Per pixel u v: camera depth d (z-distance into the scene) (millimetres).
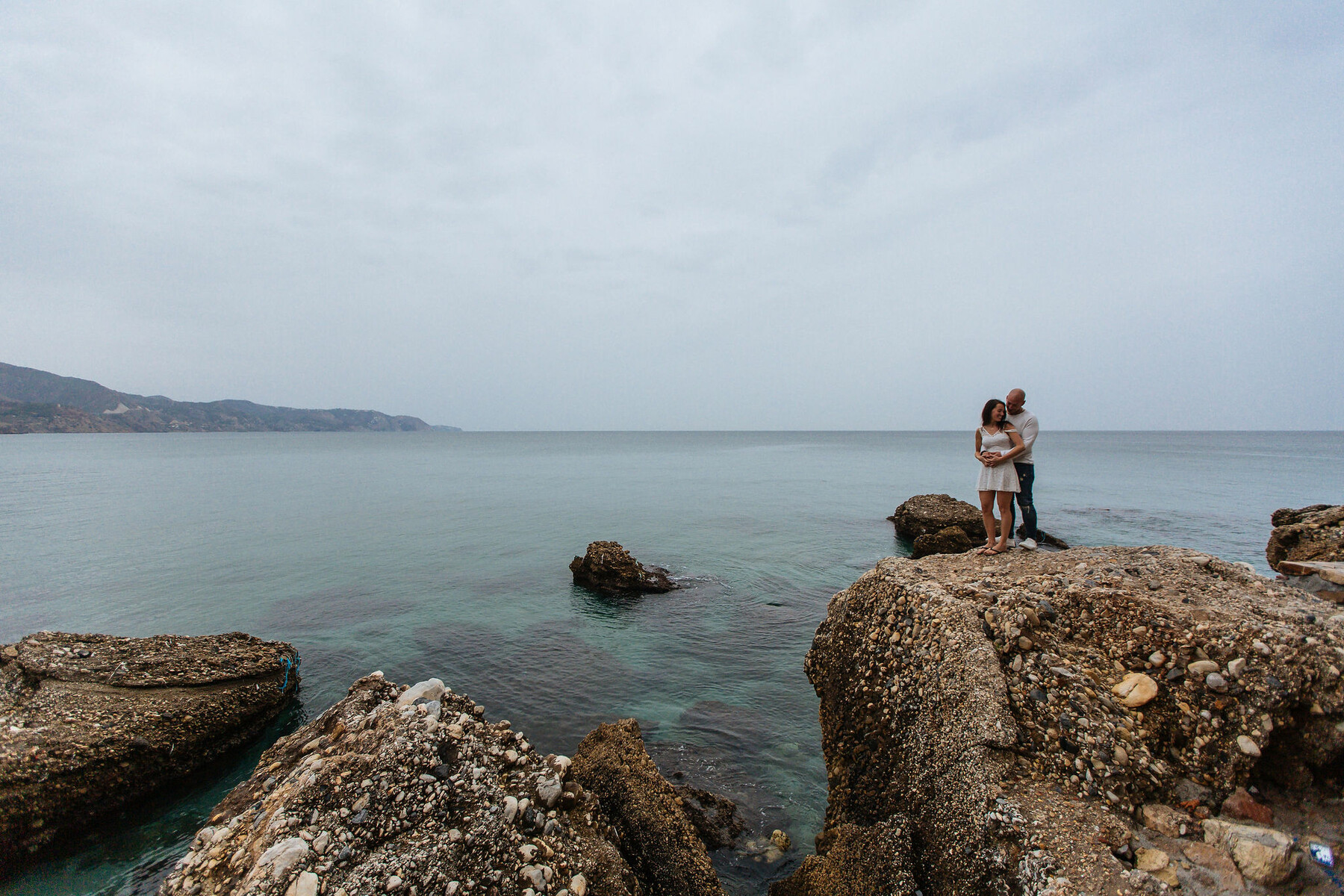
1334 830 4609
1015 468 8758
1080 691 5684
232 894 3949
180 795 8766
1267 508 35094
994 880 4734
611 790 6223
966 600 6801
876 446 141125
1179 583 6570
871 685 7059
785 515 34000
